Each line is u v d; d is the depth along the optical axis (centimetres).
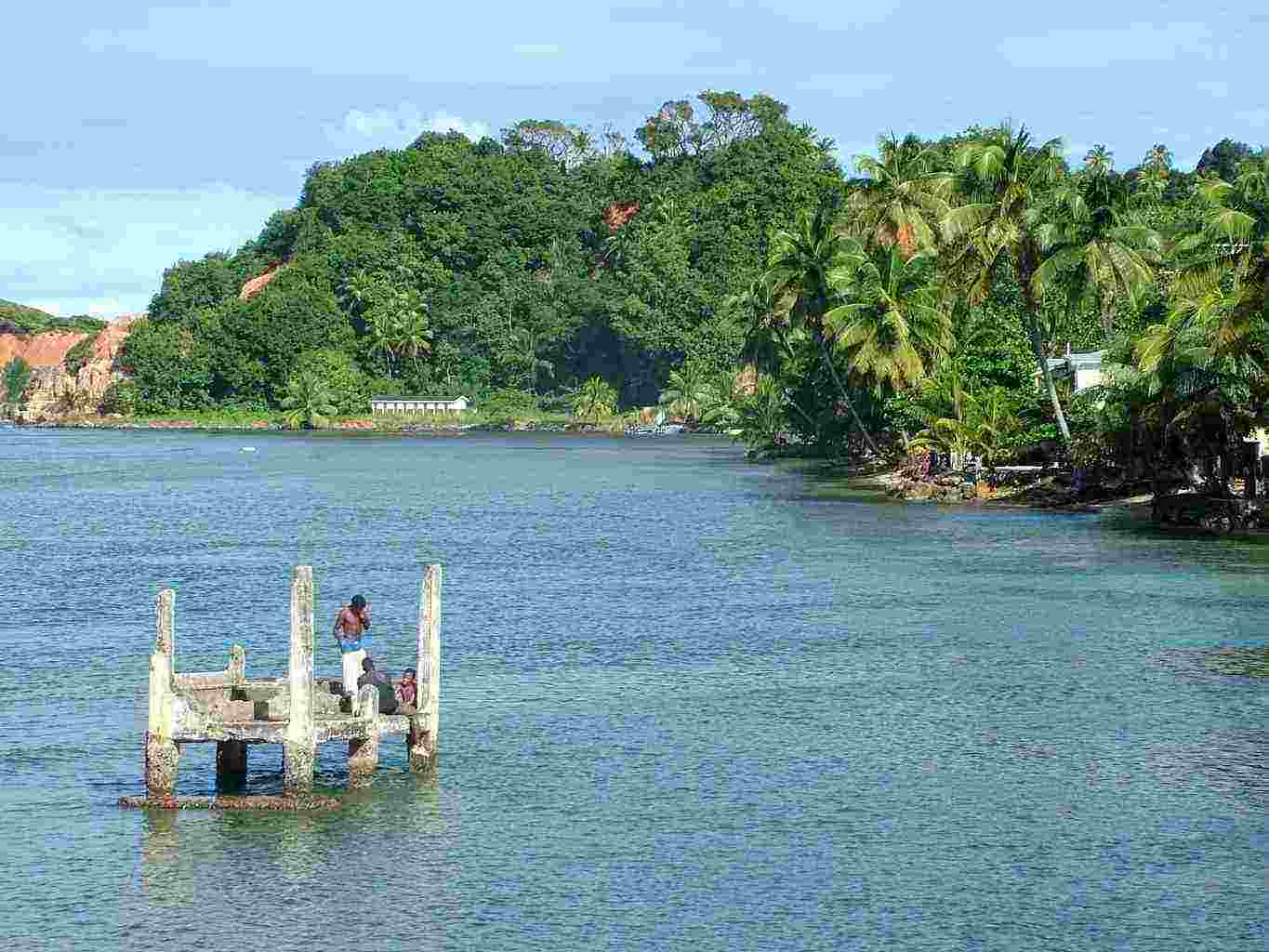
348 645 3491
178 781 3456
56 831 3064
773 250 17488
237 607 6112
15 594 6519
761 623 5559
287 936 2550
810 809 3206
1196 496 8419
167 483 14725
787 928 2578
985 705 4131
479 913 2645
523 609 5984
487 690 4388
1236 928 2569
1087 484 9981
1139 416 8600
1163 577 6475
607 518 10225
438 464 18425
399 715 3438
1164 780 3384
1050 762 3547
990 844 2978
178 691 3216
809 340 16075
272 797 3219
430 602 3500
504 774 3481
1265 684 4328
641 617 5738
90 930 2577
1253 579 6366
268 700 3431
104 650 5100
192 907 2673
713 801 3266
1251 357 8012
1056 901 2689
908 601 6025
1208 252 8750
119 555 8131
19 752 3684
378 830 3075
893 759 3597
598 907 2670
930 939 2531
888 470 13950
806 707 4147
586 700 4244
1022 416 11569
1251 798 3244
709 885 2773
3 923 2606
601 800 3278
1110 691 4272
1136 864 2861
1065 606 5781
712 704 4191
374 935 2553
